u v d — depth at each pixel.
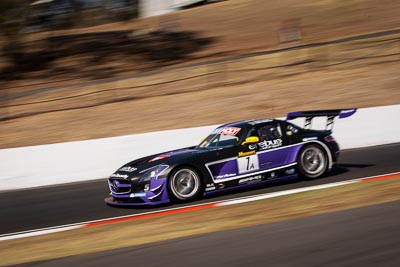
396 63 45.72
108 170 26.25
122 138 26.53
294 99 38.62
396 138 30.28
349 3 77.62
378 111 30.05
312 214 13.95
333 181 19.11
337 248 10.34
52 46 78.12
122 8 102.06
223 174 18.19
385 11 71.12
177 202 17.70
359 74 43.59
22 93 53.19
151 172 17.41
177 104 40.44
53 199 21.28
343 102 36.75
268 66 50.59
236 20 81.50
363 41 55.94
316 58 51.12
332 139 20.45
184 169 17.66
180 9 100.62
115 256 11.11
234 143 18.73
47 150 25.50
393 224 11.78
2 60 71.44
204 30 78.69
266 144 19.05
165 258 10.61
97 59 69.19
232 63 54.47
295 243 10.91
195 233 13.02
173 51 68.56
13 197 22.69
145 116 37.69
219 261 10.09
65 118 39.28
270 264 9.67
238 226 13.38
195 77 50.12
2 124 39.41
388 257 9.59
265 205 15.76
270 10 83.75
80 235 14.19
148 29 85.88
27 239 14.50
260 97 39.94
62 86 55.31
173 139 27.23
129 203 17.72
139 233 13.63
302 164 19.55
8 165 24.94
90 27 96.31
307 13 77.12
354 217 12.82
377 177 19.33
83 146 25.97
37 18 82.56
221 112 37.00
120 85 50.91
